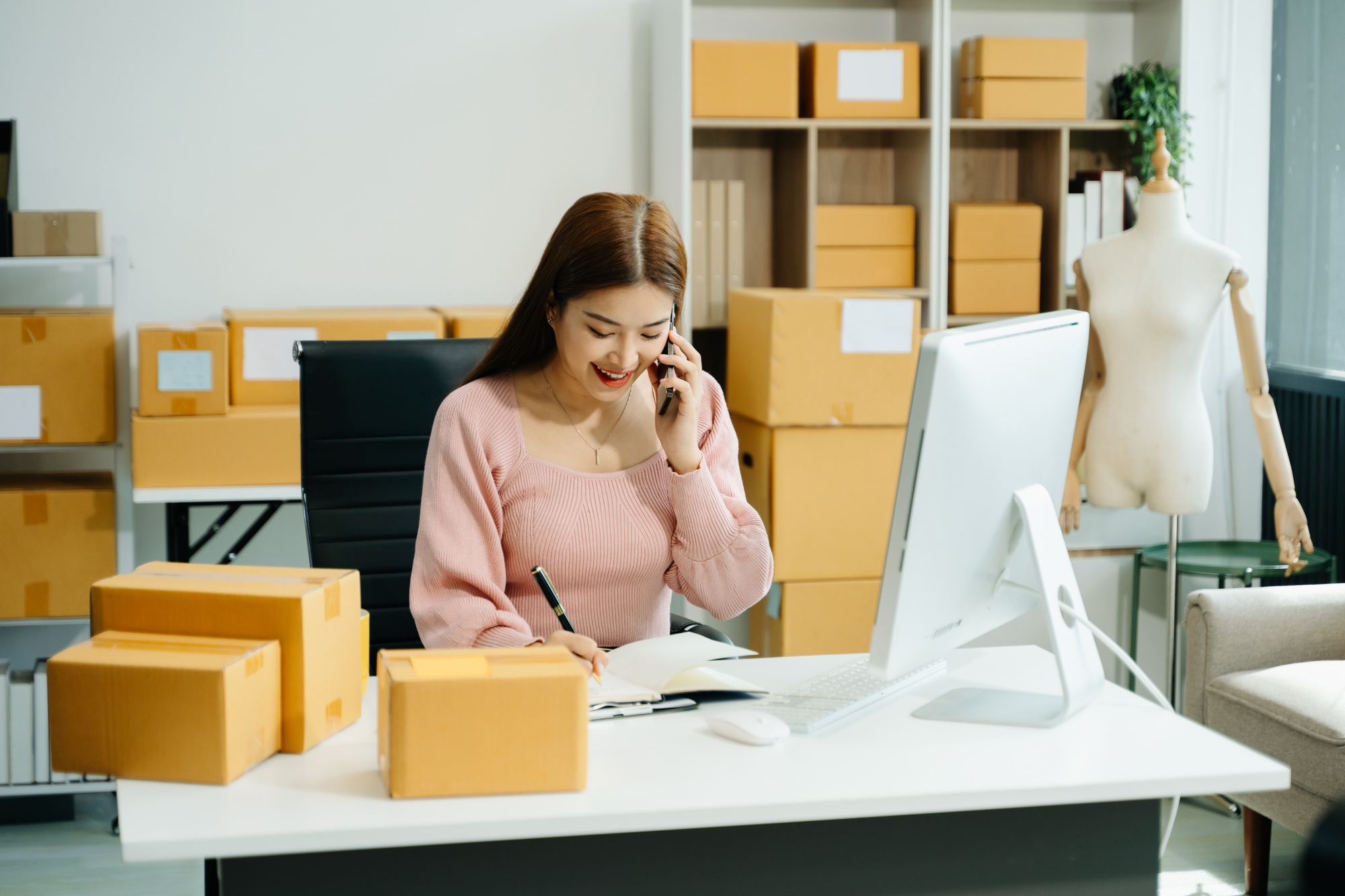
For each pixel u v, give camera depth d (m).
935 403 1.34
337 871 1.22
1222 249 3.07
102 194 3.41
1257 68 3.95
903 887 1.34
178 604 1.37
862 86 3.50
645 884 1.28
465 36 3.58
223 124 3.46
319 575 1.45
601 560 1.80
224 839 1.14
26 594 3.03
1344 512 3.65
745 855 1.30
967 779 1.30
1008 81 3.57
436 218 3.62
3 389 2.99
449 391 2.20
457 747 1.23
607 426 1.85
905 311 3.28
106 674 1.27
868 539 3.34
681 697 1.56
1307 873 0.54
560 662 1.30
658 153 3.66
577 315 1.69
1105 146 3.84
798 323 3.23
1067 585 1.54
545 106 3.65
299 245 3.54
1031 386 1.51
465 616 1.65
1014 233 3.63
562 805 1.22
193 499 3.04
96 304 3.45
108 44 3.37
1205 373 4.04
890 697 1.59
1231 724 2.74
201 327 3.06
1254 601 2.88
